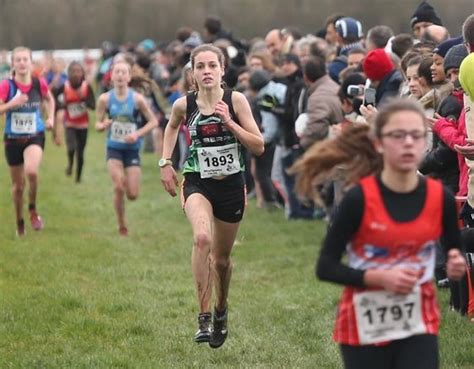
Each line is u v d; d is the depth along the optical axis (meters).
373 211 9.07
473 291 15.33
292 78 26.62
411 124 8.91
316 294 18.17
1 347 15.15
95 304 17.72
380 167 9.69
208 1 83.12
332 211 21.78
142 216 28.73
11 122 23.53
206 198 14.09
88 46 91.81
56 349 14.99
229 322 16.55
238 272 20.86
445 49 16.27
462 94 15.44
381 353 9.38
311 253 22.56
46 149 50.00
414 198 9.13
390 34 21.58
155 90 36.91
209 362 14.30
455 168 16.06
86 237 24.89
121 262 21.86
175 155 38.16
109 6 91.12
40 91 23.62
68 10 92.25
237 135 13.68
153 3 88.81
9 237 24.58
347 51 24.94
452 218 9.27
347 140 9.72
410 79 16.88
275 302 17.83
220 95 14.08
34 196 24.97
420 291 9.32
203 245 13.56
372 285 9.02
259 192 29.03
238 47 34.47
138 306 17.66
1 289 18.84
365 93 16.97
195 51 14.18
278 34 30.39
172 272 20.73
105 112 24.25
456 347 14.22
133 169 24.50
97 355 14.53
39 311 17.11
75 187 35.53
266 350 14.82
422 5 22.67
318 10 68.56
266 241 24.30
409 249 9.15
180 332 15.88
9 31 91.75
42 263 21.30
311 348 14.84
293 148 26.55
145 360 14.39
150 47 61.69
